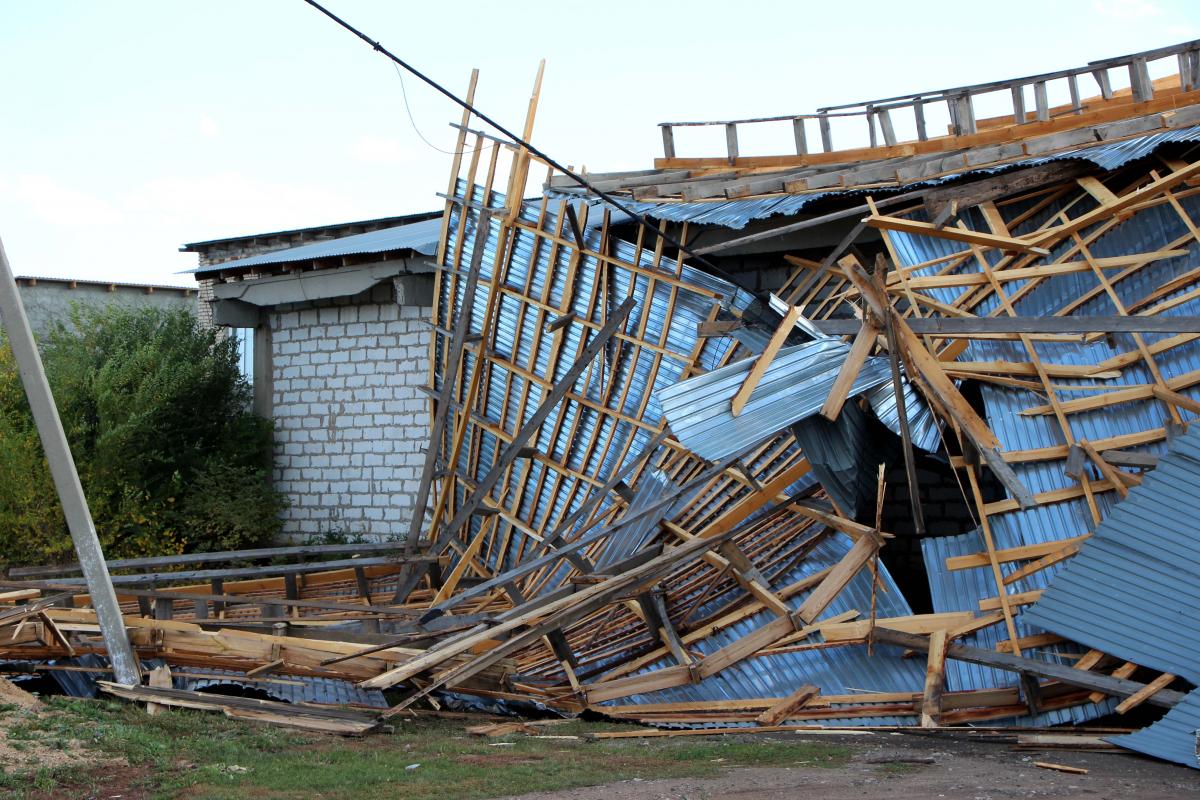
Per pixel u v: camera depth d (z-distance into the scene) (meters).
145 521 21.02
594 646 13.30
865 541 11.47
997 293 11.80
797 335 12.38
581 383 15.88
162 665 11.83
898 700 10.59
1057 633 9.99
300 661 11.61
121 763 8.80
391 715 11.01
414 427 20.31
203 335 23.98
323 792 7.96
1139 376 10.96
